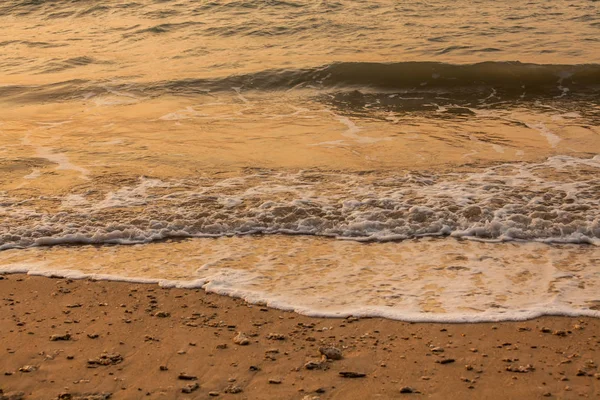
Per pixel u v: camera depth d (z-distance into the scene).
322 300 5.80
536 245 6.98
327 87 15.23
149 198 8.35
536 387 4.41
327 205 8.01
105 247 7.14
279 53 18.17
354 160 9.76
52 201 8.29
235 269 6.49
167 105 13.70
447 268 6.45
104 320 5.48
